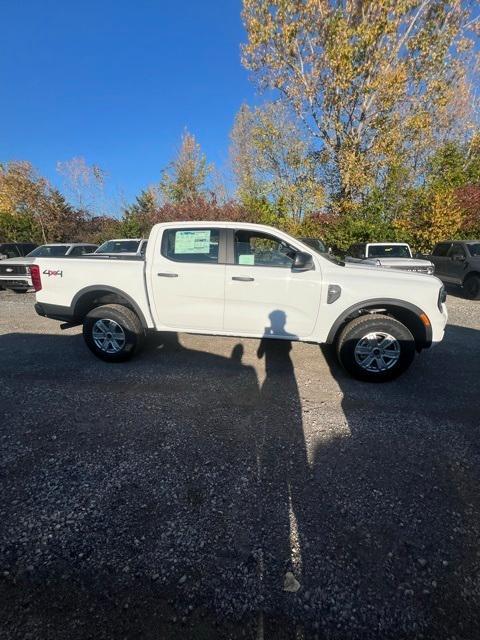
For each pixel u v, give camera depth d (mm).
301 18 14039
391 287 3625
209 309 3932
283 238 3814
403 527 1893
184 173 26953
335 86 14781
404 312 3787
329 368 4168
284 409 3176
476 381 3871
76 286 4184
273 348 4840
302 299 3725
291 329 3824
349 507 2029
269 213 18031
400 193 15516
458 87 16391
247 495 2115
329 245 16141
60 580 1578
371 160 15703
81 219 23062
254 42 14805
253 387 3627
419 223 14656
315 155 18000
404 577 1611
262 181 20438
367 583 1580
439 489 2189
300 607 1477
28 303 8250
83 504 2023
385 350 3719
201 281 3855
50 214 21281
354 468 2377
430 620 1434
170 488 2166
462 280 9609
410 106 15125
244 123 25969
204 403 3270
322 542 1792
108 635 1362
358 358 3756
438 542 1801
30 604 1479
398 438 2738
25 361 4336
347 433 2799
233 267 3805
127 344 4172
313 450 2576
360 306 3664
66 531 1837
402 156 15461
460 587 1566
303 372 4035
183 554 1716
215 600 1502
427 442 2691
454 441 2707
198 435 2746
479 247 9719
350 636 1375
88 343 4262
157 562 1671
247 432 2801
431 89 14523
